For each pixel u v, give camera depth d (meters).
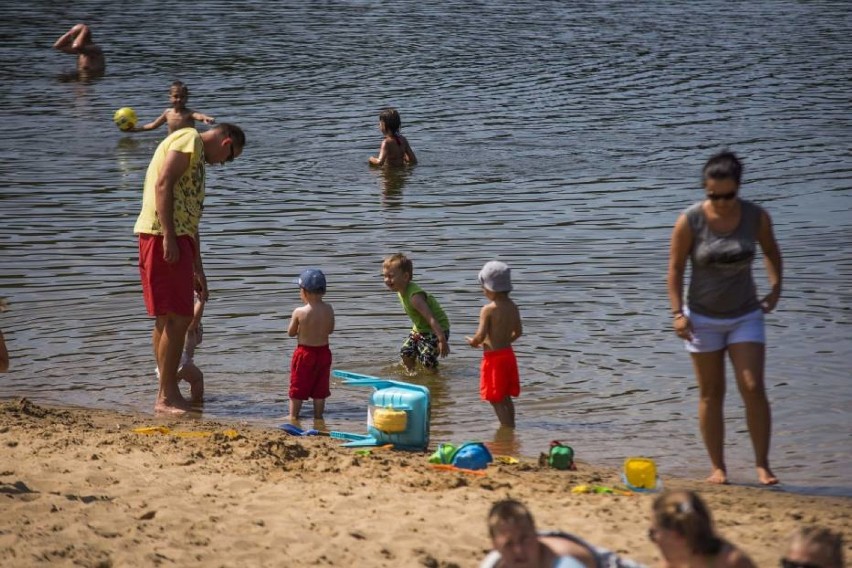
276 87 88.75
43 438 27.89
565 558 16.16
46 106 81.69
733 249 25.14
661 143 69.44
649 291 41.59
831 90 86.62
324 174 62.38
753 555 20.86
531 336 36.94
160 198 31.06
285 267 45.00
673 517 15.71
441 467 26.36
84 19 127.50
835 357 34.47
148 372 34.53
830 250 46.53
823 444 28.66
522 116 77.88
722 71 95.62
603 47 109.25
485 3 143.25
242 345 36.72
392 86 89.00
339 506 23.55
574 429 30.06
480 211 54.31
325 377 31.50
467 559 20.98
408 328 38.12
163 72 95.56
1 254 46.53
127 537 21.59
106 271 44.28
